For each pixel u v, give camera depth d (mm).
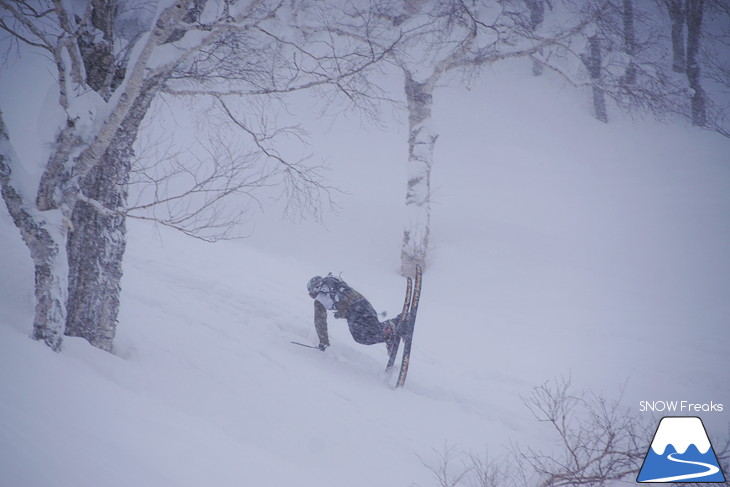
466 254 12766
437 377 6992
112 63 5316
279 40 5934
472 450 5109
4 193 4379
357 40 10648
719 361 8109
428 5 12734
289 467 3725
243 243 12492
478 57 12992
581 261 12578
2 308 5410
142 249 10203
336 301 6836
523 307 10445
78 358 4812
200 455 3113
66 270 4676
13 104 11789
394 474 4383
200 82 6273
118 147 5430
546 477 4492
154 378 5078
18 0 4551
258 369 6078
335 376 6496
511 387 7012
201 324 7258
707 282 11781
